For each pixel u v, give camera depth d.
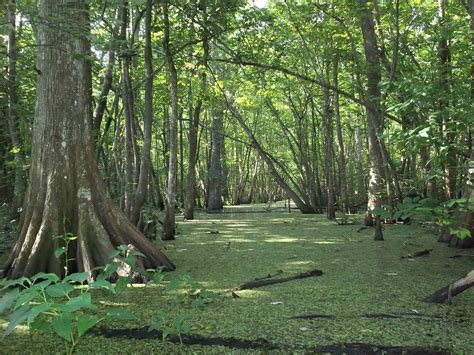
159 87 13.17
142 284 4.93
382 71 8.56
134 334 3.44
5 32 4.46
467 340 3.20
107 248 5.27
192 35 8.34
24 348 3.20
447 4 9.55
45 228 5.20
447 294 4.05
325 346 3.16
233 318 3.75
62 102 5.44
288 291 4.59
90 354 3.10
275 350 3.11
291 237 8.77
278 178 16.23
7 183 9.55
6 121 9.17
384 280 4.98
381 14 8.47
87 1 4.18
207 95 11.95
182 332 3.44
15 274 5.09
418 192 9.01
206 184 24.03
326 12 9.05
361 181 19.11
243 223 11.97
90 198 5.46
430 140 4.35
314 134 18.53
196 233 9.66
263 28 8.76
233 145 31.06
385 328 3.46
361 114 16.95
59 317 2.32
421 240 7.89
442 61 7.63
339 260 6.20
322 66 13.84
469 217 6.55
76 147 5.50
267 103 18.08
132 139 8.89
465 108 4.70
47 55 5.41
